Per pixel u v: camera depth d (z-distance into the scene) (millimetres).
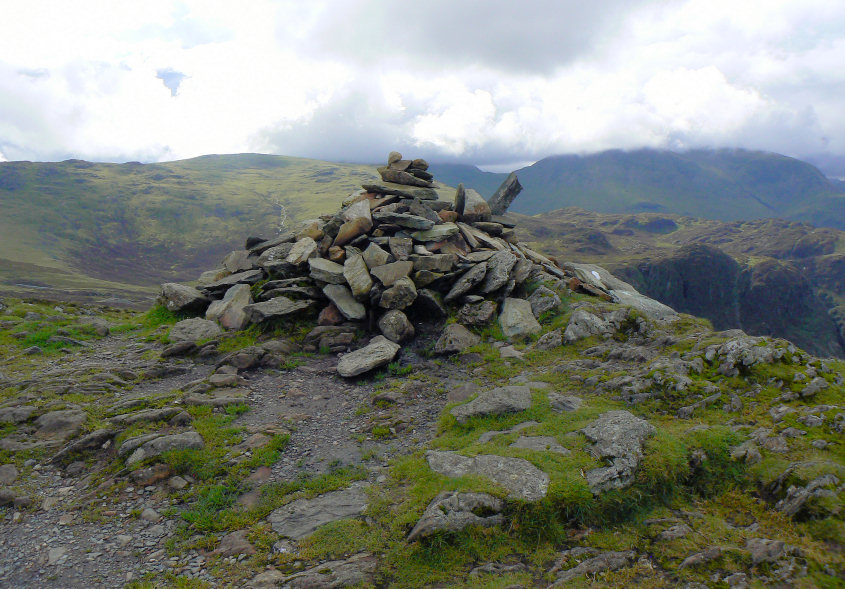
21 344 20797
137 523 10039
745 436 10883
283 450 12820
